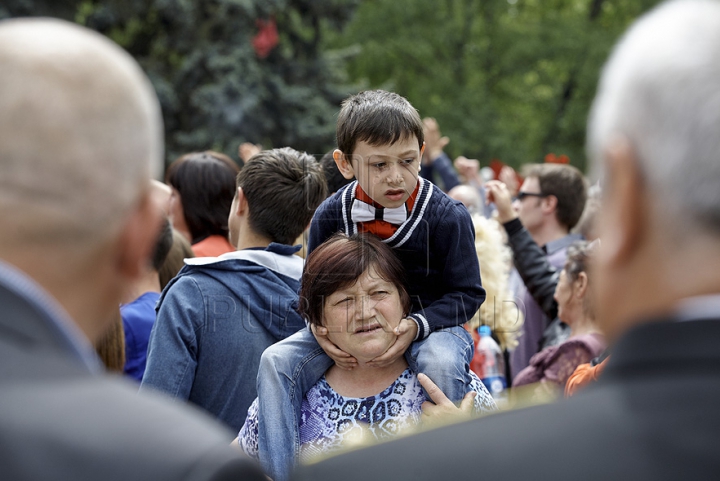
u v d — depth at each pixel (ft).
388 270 6.93
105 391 3.01
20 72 3.10
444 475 2.74
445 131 55.57
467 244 7.47
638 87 2.84
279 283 8.11
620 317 3.01
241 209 8.47
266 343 8.07
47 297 3.17
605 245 3.05
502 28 62.13
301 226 8.39
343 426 7.01
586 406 2.74
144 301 9.19
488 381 8.98
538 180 14.37
